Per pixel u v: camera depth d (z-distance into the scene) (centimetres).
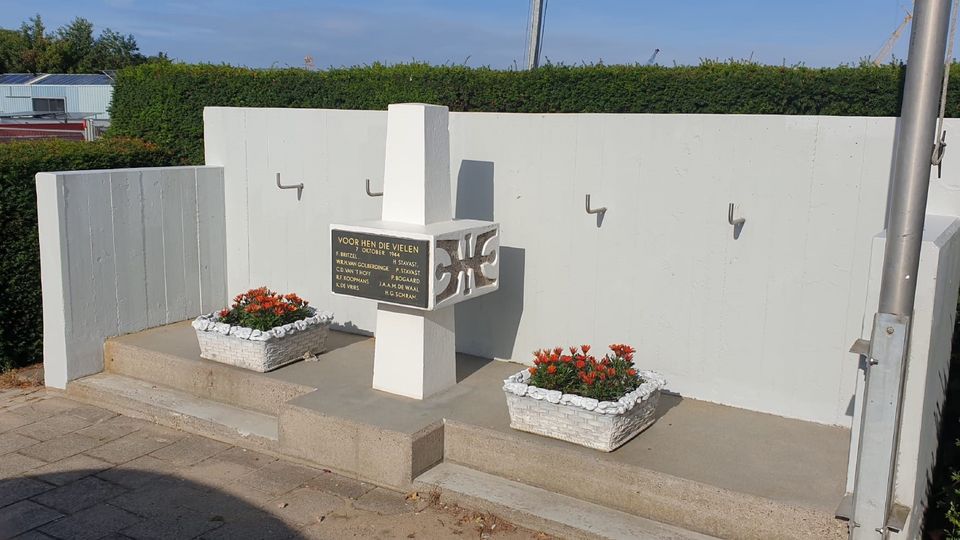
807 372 575
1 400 714
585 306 657
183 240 812
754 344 591
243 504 533
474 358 712
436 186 615
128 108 973
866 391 400
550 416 529
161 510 525
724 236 591
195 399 686
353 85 877
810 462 508
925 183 373
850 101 680
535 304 681
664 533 477
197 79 926
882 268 406
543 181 661
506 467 541
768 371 589
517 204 675
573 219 652
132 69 974
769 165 569
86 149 841
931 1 360
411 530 500
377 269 596
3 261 760
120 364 738
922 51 365
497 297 700
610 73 765
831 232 554
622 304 639
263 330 677
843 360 562
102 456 604
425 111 596
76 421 669
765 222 575
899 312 385
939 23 361
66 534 495
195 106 929
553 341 677
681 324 617
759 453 521
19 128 1489
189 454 609
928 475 504
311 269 802
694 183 597
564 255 660
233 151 829
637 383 544
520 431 546
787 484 477
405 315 604
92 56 4084
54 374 731
